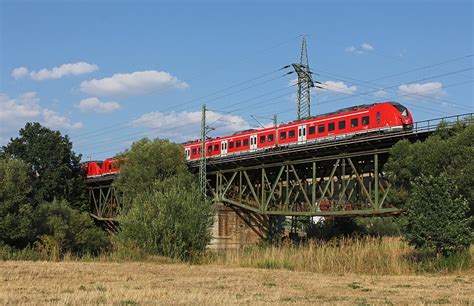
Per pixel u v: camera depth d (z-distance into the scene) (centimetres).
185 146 7394
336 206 5284
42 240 4503
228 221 6316
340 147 4994
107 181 8581
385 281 2473
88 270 2712
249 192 6938
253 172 6669
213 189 7069
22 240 4588
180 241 3691
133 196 6744
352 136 4928
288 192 5744
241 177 6444
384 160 5009
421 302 1736
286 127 5741
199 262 3638
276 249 3772
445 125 3897
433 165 3550
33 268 2745
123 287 2022
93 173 9131
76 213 5397
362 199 5391
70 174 8356
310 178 6294
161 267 3058
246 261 3503
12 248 4353
